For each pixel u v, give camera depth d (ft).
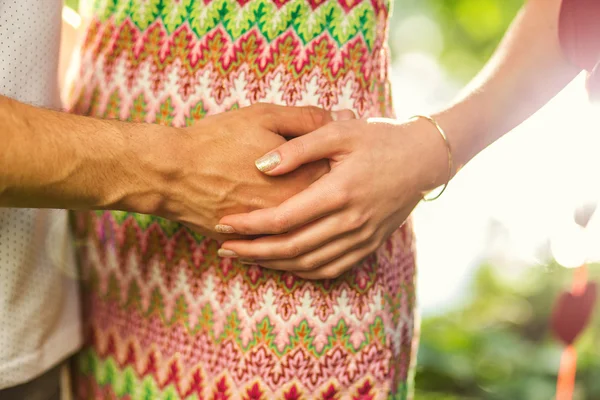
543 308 9.71
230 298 3.42
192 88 3.38
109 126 3.12
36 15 3.25
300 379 3.41
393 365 3.53
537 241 11.00
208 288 3.44
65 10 3.83
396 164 3.30
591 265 7.94
